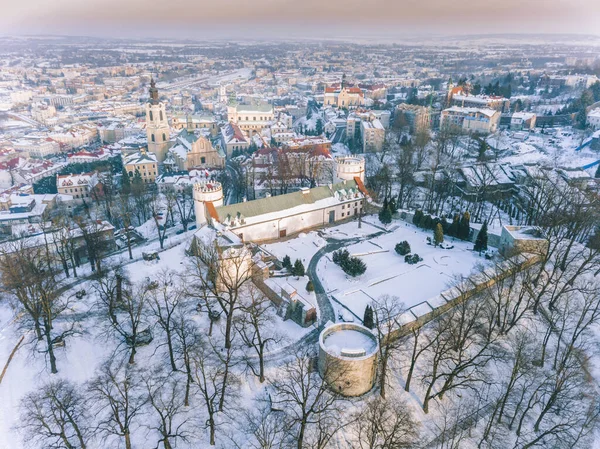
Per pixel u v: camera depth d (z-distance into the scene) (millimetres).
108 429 64500
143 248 133000
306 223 136750
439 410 71000
